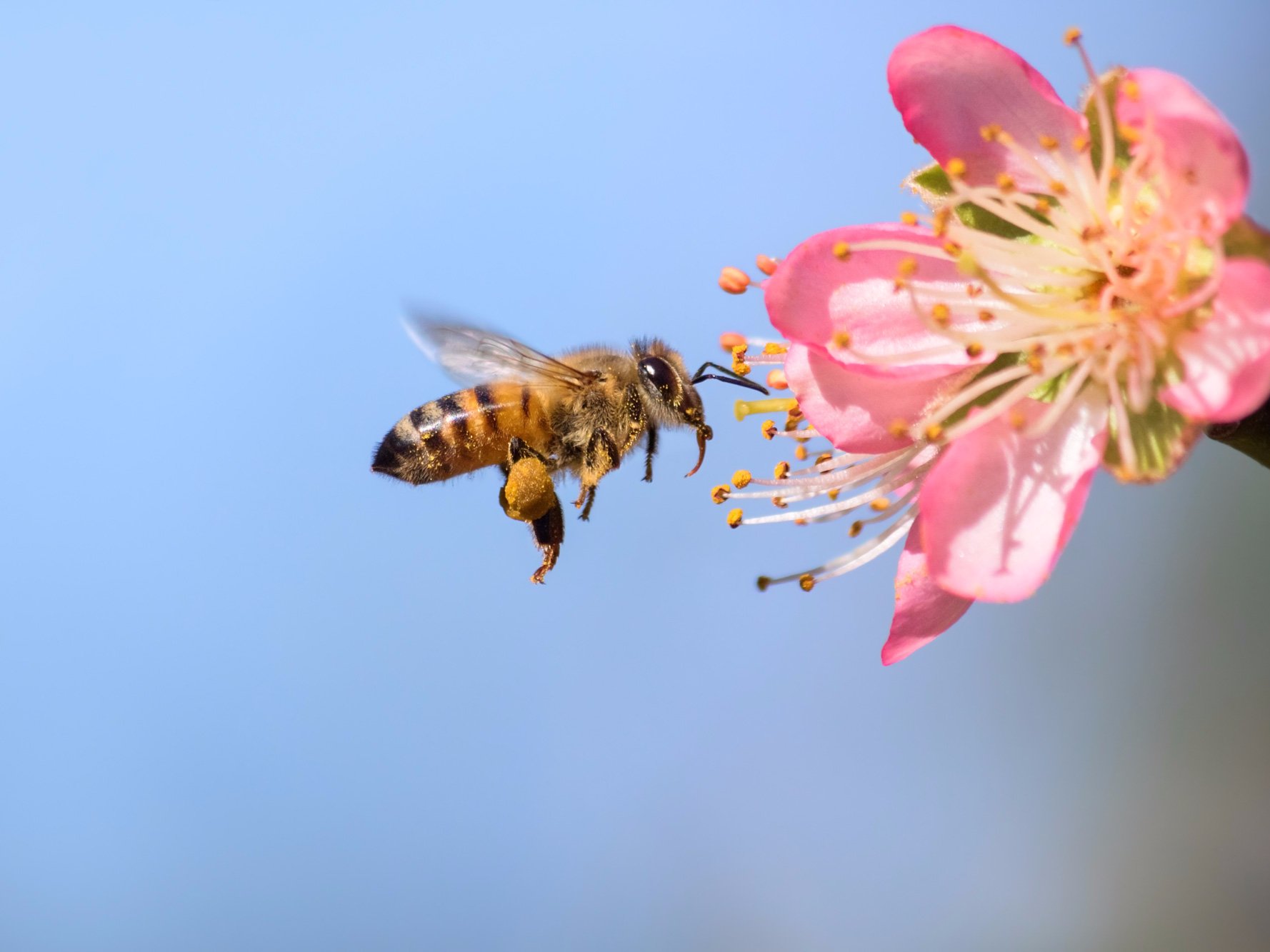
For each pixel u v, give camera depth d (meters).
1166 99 0.12
